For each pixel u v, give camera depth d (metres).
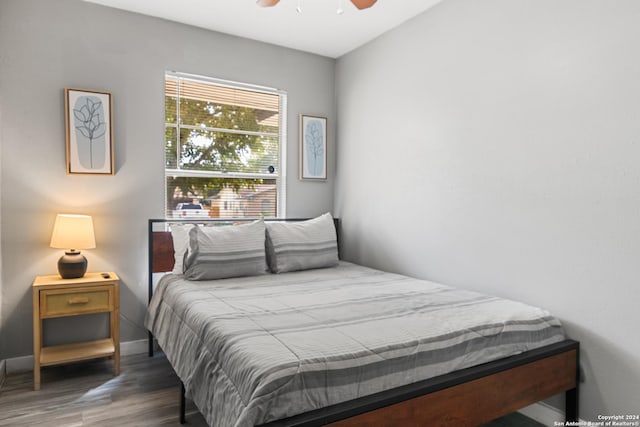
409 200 3.12
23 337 2.74
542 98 2.21
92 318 2.95
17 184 2.71
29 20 2.72
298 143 3.78
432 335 1.68
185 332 2.07
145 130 3.09
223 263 2.82
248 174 3.61
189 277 2.76
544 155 2.20
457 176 2.72
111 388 2.50
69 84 2.83
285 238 3.18
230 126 3.51
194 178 3.37
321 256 3.27
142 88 3.07
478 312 2.00
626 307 1.88
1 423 2.08
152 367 2.82
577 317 2.07
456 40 2.71
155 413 2.21
